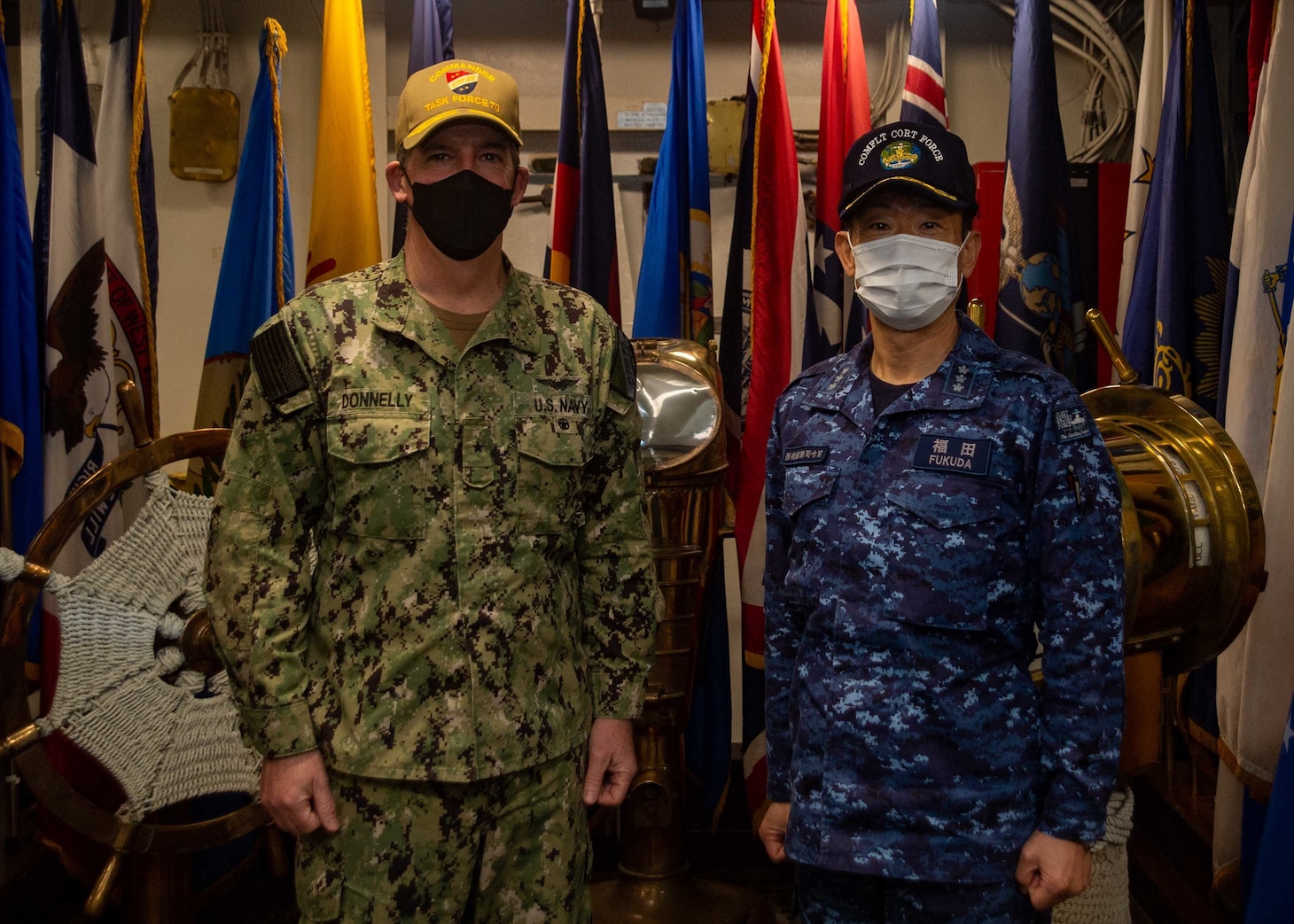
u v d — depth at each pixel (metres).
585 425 1.36
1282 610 1.91
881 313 1.37
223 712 1.84
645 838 2.10
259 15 2.82
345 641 1.27
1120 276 2.67
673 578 1.96
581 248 2.40
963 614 1.27
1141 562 1.60
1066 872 1.22
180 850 1.80
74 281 2.22
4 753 1.62
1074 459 1.27
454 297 1.33
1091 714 1.23
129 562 1.75
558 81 2.93
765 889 2.44
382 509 1.26
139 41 2.34
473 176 1.27
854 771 1.29
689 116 2.47
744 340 2.42
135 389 1.74
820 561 1.35
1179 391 2.29
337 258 2.43
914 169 1.36
